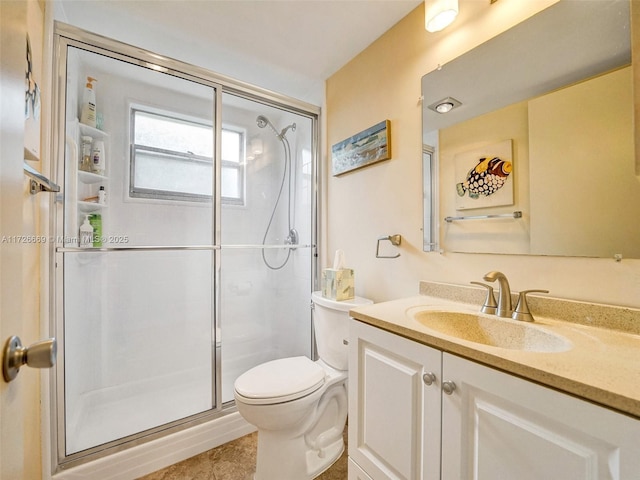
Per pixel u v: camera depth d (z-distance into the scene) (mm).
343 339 1479
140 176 1793
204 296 1927
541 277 999
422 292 1353
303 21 1491
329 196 2008
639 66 765
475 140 1183
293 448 1263
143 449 1365
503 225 1096
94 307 1649
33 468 1056
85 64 1538
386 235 1566
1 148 415
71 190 1399
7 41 438
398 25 1498
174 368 1896
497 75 1116
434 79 1331
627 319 803
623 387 509
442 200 1301
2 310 418
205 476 1344
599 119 878
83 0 1337
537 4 1017
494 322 992
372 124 1655
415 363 832
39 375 1146
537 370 587
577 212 916
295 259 2287
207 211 1917
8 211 437
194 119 1852
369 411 985
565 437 553
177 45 1686
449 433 737
